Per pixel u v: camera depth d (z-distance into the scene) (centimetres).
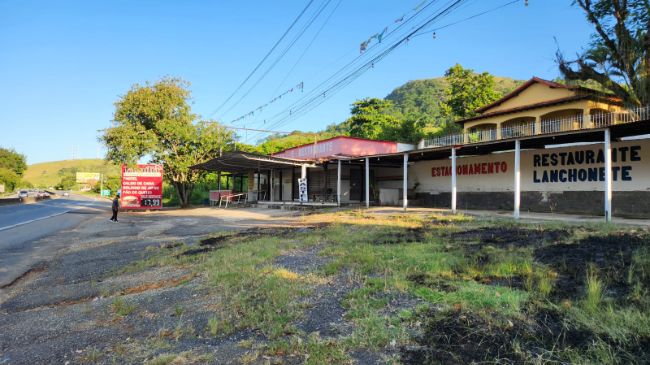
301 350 388
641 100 1400
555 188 1519
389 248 830
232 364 371
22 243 1374
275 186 3522
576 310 420
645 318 386
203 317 510
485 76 3788
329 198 2612
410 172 2291
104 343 453
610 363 318
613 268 554
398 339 395
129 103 3159
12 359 425
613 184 1344
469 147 1536
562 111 2473
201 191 4681
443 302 481
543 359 337
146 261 940
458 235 953
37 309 636
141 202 2978
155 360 384
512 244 777
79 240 1418
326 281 625
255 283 635
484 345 370
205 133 3378
